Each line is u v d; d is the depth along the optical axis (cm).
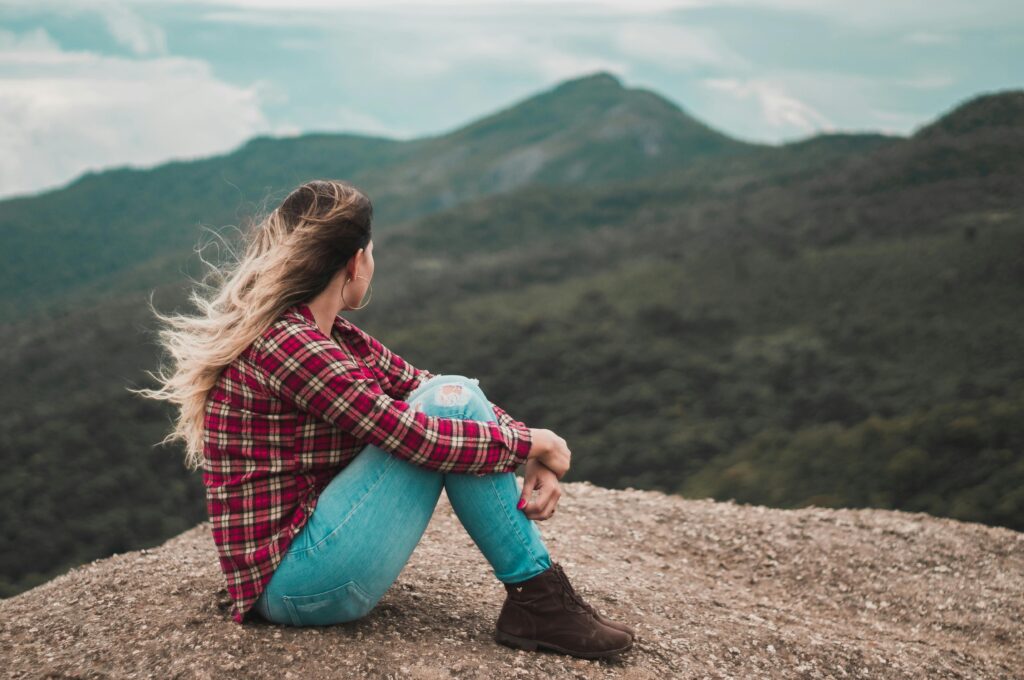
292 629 234
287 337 201
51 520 5406
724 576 417
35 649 239
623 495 517
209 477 215
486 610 281
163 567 308
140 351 10475
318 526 213
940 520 491
